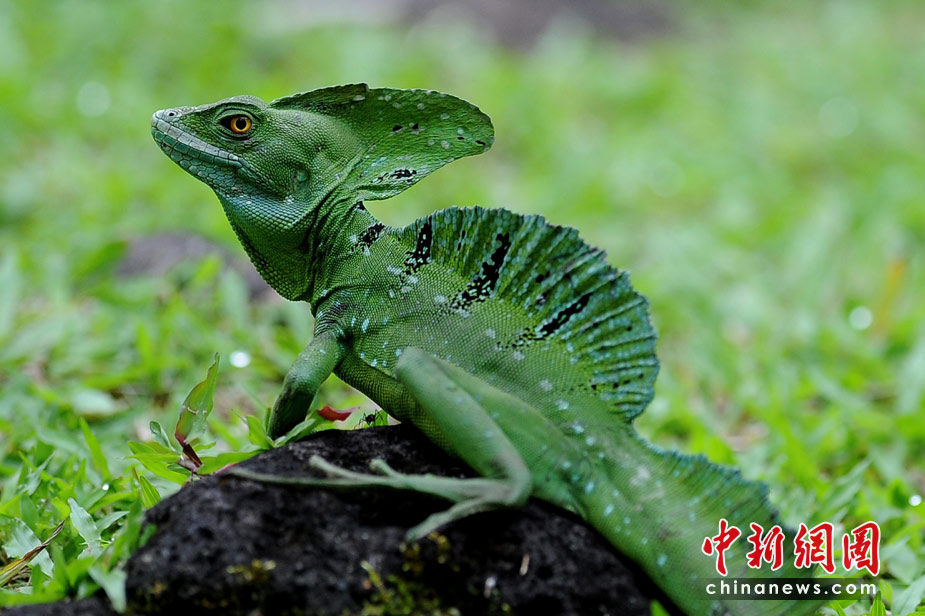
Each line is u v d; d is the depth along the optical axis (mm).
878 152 16359
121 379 8312
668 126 17000
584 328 5109
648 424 8641
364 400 8016
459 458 5035
